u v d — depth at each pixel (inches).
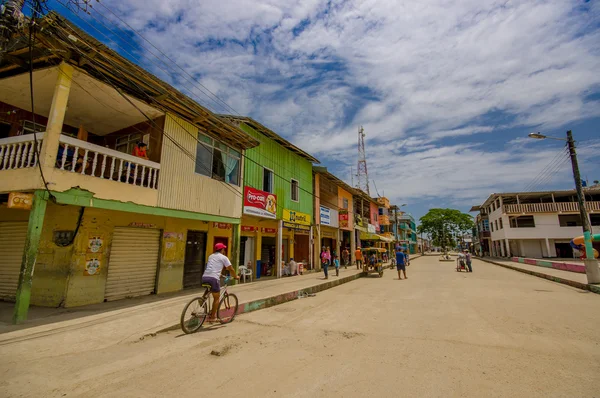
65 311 298.4
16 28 230.2
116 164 396.2
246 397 139.0
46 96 327.0
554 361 179.3
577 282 525.7
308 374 164.1
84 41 267.1
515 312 314.2
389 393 140.9
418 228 2551.7
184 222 468.8
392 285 584.7
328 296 462.3
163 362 183.6
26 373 162.9
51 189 256.5
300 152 744.3
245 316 318.0
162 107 376.2
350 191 1115.3
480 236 2181.3
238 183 518.3
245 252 623.5
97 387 149.1
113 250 368.2
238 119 560.4
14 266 337.7
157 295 405.4
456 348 204.4
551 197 1480.1
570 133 558.3
